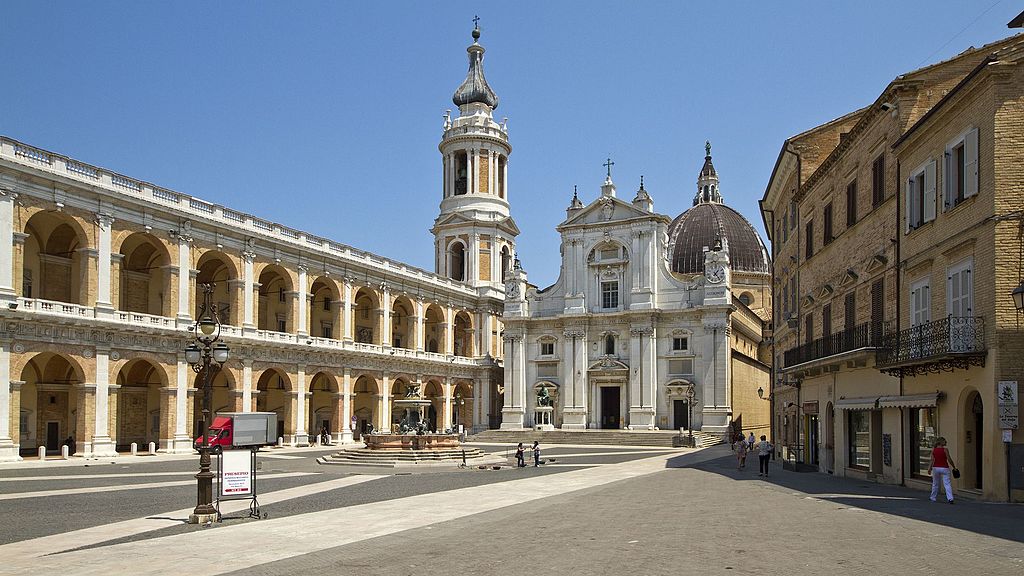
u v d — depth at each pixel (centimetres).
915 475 2881
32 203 4600
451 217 9412
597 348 8400
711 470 4106
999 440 2314
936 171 2706
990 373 2338
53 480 3444
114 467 4256
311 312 7406
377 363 7412
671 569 1349
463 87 9738
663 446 7212
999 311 2327
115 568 1458
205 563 1496
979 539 1616
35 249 5153
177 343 5447
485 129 9550
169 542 1747
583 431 7844
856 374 3366
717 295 7962
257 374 6094
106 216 4997
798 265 4522
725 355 7825
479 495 2780
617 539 1683
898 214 2980
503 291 9525
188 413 5512
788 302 4984
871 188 3284
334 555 1562
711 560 1422
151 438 5984
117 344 5050
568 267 8606
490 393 9094
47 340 4641
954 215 2589
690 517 2042
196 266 5716
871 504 2284
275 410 7119
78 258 4988
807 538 1648
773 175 5022
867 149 3341
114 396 5031
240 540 1769
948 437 2583
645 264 8256
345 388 6969
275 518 2156
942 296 2652
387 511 2300
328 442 6819
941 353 2408
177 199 5544
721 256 7994
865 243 3347
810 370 3872
